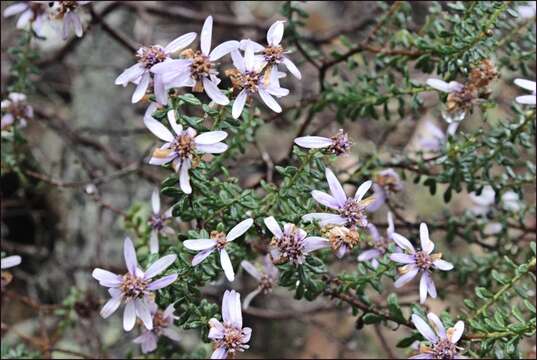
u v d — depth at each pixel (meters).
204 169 0.38
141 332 0.42
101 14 0.54
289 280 0.38
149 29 0.57
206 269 0.37
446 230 0.47
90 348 0.50
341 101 0.45
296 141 0.37
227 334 0.37
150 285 0.37
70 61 0.64
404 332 0.60
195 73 0.37
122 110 0.63
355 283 0.40
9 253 0.59
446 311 0.39
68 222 0.61
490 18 0.40
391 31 0.48
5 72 0.55
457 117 0.42
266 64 0.38
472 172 0.43
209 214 0.38
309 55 0.47
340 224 0.37
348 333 0.61
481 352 0.38
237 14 0.65
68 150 0.61
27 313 0.59
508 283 0.39
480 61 0.41
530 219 0.53
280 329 0.62
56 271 0.60
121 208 0.58
